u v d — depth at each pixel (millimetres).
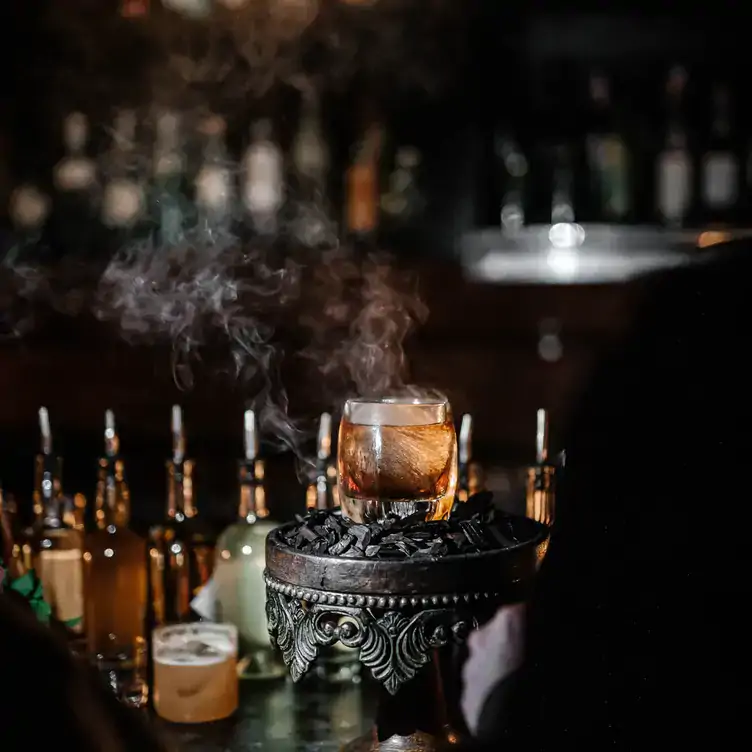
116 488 1190
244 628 1134
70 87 2639
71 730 622
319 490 1147
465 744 949
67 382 2604
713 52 2639
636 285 1048
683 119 2666
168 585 1167
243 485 1168
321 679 1132
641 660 911
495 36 2678
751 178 2641
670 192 2658
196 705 1016
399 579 774
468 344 2686
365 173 2662
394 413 886
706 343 950
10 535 1168
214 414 2572
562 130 2701
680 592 907
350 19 2660
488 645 1046
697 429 933
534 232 2676
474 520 859
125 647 1127
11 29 2609
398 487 868
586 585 963
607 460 988
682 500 924
